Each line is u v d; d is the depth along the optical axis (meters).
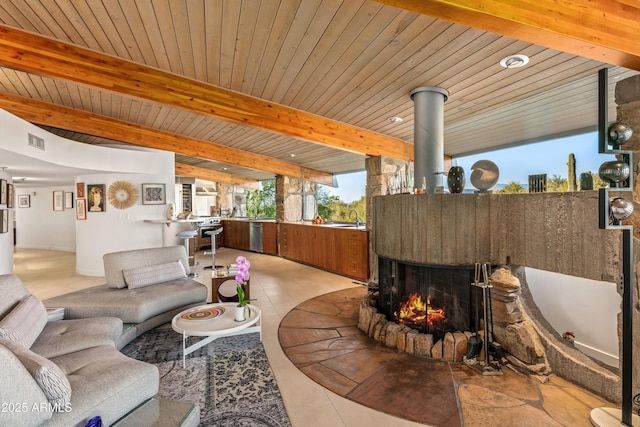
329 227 6.34
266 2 2.20
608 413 1.92
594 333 2.73
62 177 6.70
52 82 4.26
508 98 3.17
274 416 2.00
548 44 1.73
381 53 2.65
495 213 2.76
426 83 3.07
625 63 1.83
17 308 2.14
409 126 4.35
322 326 3.49
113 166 5.95
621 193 2.03
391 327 3.01
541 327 2.68
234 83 3.68
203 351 2.90
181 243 6.92
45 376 1.39
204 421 1.94
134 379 1.76
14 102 4.81
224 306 3.19
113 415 1.63
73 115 5.34
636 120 1.94
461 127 3.95
